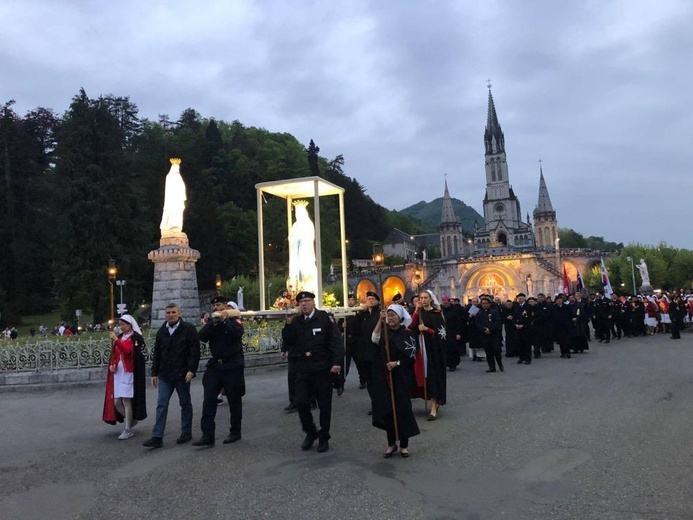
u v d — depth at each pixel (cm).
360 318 1191
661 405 905
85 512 532
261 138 10962
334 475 611
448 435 774
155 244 5462
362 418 928
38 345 1470
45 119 7819
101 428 930
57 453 764
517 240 13650
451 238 12675
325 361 735
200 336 794
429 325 918
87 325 3825
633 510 478
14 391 1361
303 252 1736
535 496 523
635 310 2578
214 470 651
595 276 6812
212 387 784
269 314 1498
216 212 6850
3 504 560
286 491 564
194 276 2067
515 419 849
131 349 859
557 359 1698
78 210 4312
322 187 1684
